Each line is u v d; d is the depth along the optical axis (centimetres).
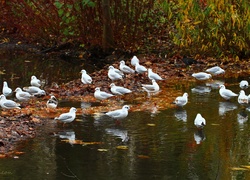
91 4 2308
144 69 1903
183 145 1173
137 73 1969
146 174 1005
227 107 1505
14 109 1473
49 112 1449
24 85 1853
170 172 1016
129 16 2467
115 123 1343
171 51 2370
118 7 2444
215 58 2228
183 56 2267
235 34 2139
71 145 1166
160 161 1075
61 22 2531
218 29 2175
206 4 2247
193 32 2184
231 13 2119
